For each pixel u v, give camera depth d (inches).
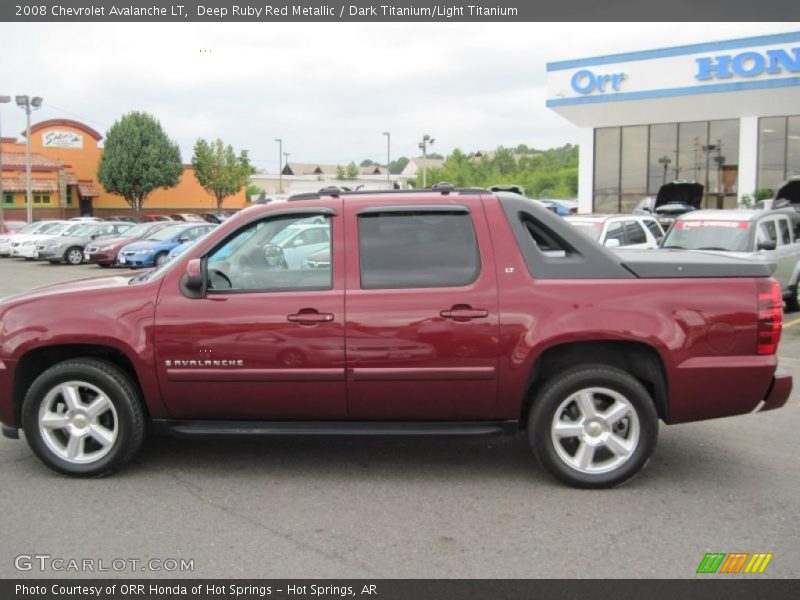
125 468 200.4
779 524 164.9
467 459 208.4
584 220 506.9
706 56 957.2
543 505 175.2
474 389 182.5
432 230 187.8
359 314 181.6
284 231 190.2
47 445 191.2
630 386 180.7
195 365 184.4
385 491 184.5
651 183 1072.2
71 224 1167.6
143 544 154.9
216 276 189.2
